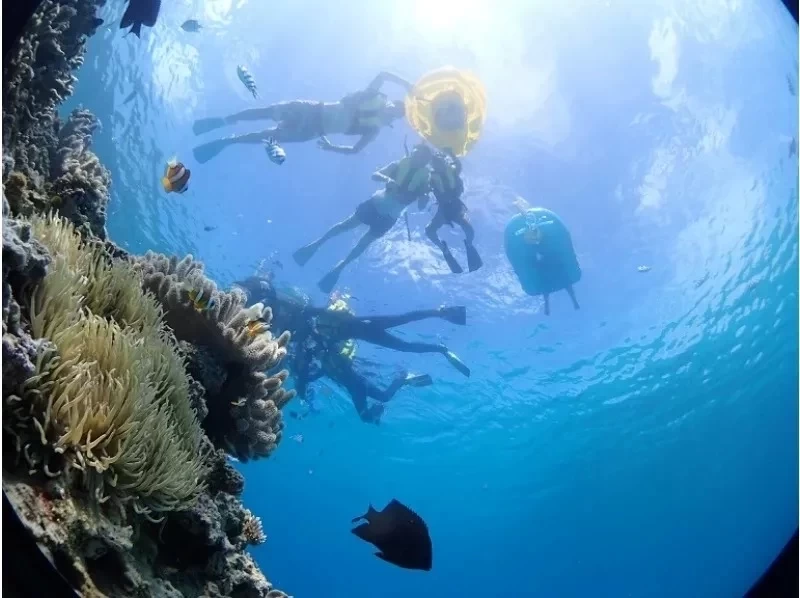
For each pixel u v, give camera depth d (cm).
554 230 890
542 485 1544
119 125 953
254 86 607
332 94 1057
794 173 942
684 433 1349
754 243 1045
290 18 957
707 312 1147
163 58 913
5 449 175
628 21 934
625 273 1132
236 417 322
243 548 318
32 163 313
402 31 995
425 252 1094
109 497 200
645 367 1240
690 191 1045
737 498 1529
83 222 321
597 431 1383
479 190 1072
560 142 1048
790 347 1168
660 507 1603
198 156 884
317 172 1086
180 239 1109
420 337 1184
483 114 780
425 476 1505
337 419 1348
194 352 305
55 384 193
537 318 1170
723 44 892
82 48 411
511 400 1303
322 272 1134
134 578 197
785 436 1329
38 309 209
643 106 998
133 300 272
